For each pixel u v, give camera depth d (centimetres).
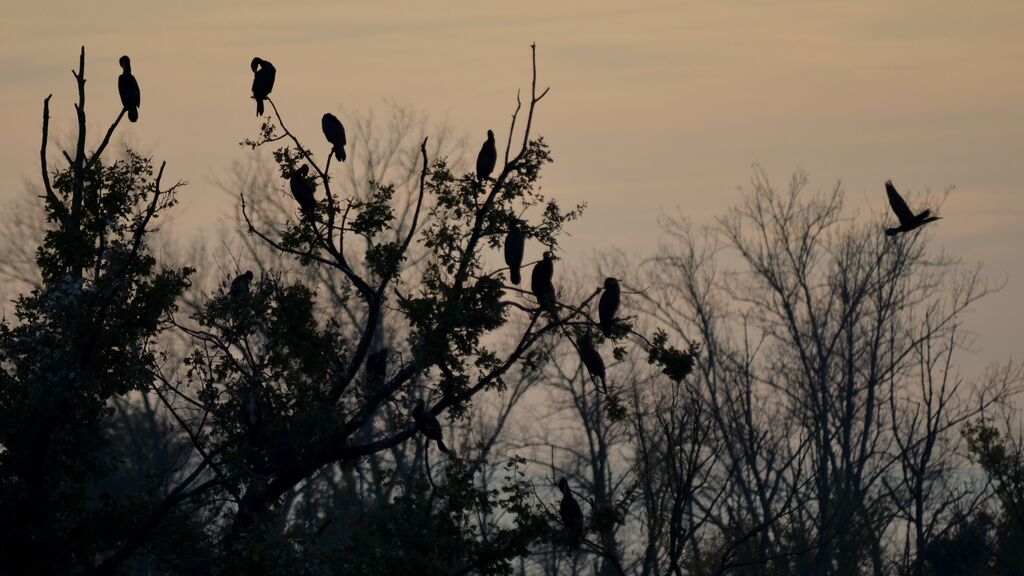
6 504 1736
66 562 1770
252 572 1694
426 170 1905
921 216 1359
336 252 1880
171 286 1759
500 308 1812
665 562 2606
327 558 1762
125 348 1748
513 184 1914
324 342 1836
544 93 1908
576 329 1867
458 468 1833
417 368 1806
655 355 1825
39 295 1725
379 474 1869
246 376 1777
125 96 1853
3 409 1711
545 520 1786
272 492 1834
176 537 1833
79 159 1756
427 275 1847
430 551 1739
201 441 1831
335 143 1916
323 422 1769
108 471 1808
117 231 1748
